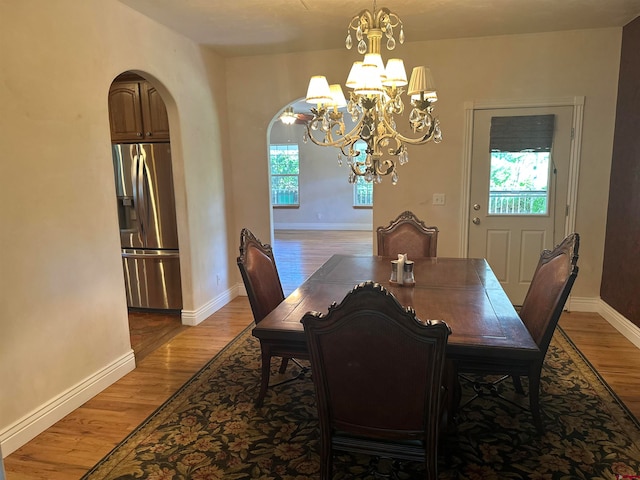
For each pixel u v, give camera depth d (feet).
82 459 7.27
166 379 10.02
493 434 7.75
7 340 7.44
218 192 14.85
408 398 5.23
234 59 15.10
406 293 8.22
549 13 11.32
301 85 14.75
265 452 7.37
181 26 11.71
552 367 10.24
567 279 7.02
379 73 7.45
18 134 7.55
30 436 7.82
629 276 11.91
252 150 15.55
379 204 14.90
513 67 13.41
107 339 9.72
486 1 10.40
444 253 14.79
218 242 14.92
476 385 9.24
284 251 25.67
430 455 5.36
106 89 9.60
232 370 10.41
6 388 7.44
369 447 5.61
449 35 13.19
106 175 9.62
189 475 6.83
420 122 7.89
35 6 7.82
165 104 12.37
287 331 6.55
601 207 13.58
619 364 10.35
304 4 10.30
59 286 8.45
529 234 14.23
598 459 7.03
